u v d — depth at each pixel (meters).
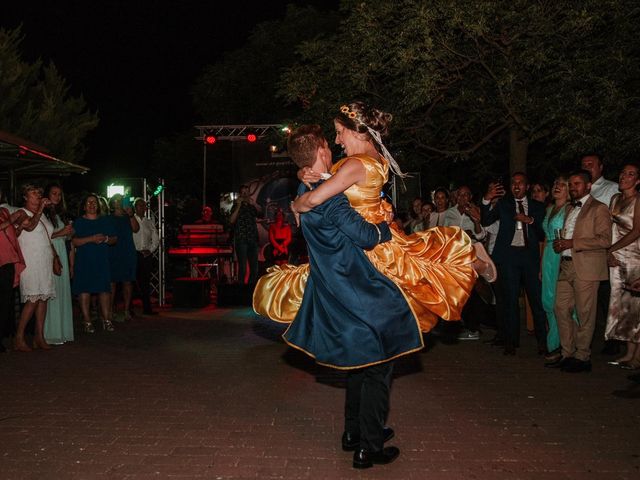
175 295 13.40
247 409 5.75
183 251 16.16
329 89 12.84
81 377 6.98
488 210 8.08
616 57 9.91
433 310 4.30
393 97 12.34
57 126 15.16
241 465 4.44
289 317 4.54
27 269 8.31
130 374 7.12
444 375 7.04
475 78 12.45
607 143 9.89
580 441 4.93
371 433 4.36
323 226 4.11
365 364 4.07
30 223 8.17
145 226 12.29
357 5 11.71
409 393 6.30
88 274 9.86
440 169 17.39
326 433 5.10
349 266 4.12
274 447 4.79
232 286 13.68
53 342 8.93
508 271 8.02
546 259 7.65
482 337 9.35
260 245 18.66
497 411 5.70
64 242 9.09
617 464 4.46
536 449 4.75
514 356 8.02
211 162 25.95
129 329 10.34
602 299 9.99
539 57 10.18
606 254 7.10
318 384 6.66
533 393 6.29
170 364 7.65
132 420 5.44
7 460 4.54
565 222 7.18
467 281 4.42
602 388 6.46
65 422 5.39
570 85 10.30
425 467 4.41
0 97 14.24
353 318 4.12
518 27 10.76
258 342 9.13
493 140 15.28
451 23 10.31
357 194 4.17
